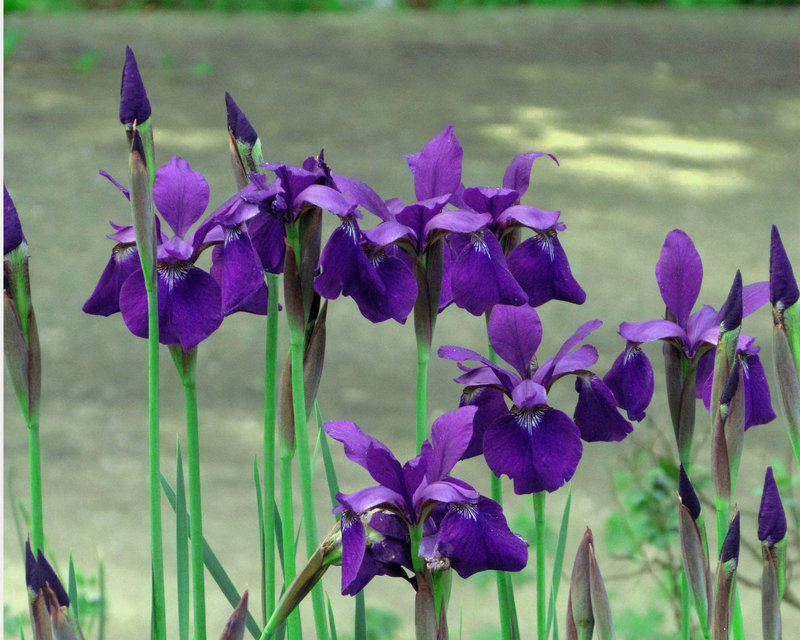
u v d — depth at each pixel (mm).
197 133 23750
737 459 3439
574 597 3379
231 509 9969
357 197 3586
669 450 7871
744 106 27734
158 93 27500
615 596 7926
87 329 14219
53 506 9867
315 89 28469
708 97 28734
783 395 3510
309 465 3486
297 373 3420
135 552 9164
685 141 24359
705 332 3752
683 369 3846
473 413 3164
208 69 30312
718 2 44781
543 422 3654
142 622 8102
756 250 17000
